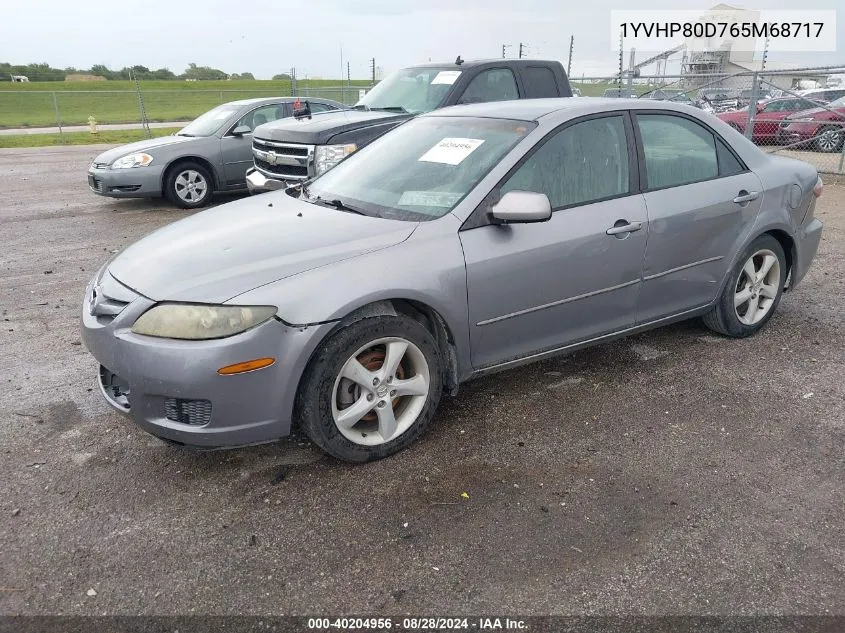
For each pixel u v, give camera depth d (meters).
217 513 2.91
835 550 2.66
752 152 4.59
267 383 2.92
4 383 4.15
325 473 3.20
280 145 7.80
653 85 17.11
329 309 2.97
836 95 17.44
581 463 3.27
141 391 2.93
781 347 4.61
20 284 6.20
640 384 4.09
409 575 2.54
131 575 2.56
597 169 3.84
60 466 3.27
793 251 4.79
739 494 3.02
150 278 3.07
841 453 3.33
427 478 3.15
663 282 4.12
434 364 3.37
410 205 3.59
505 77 8.08
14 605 2.42
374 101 8.57
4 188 12.33
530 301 3.60
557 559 2.62
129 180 9.74
